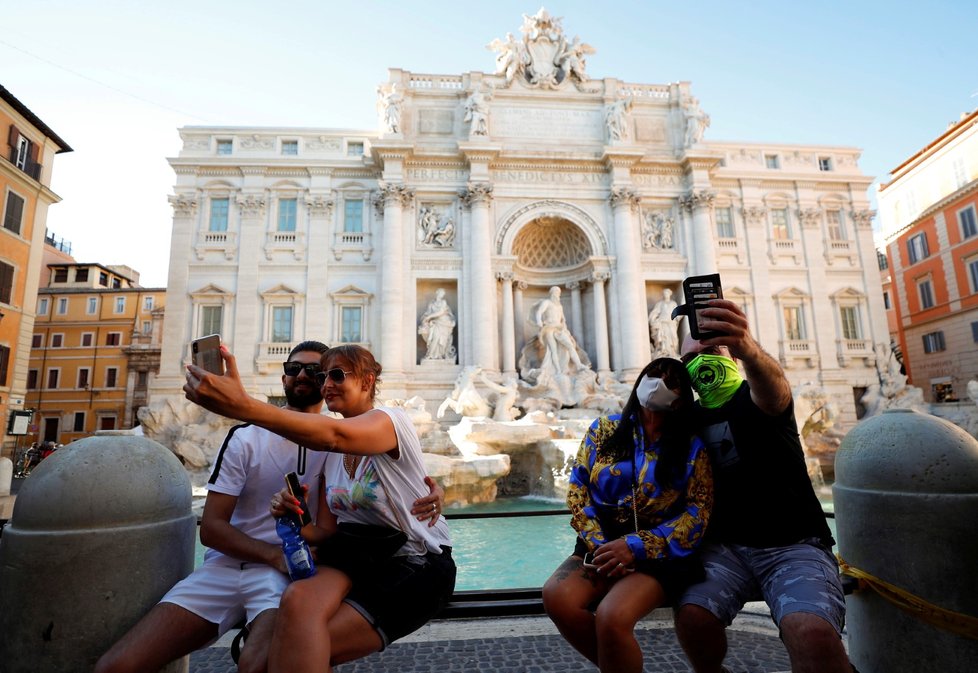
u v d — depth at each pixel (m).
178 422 25.97
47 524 3.20
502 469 18.89
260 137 34.12
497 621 5.60
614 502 3.78
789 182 36.88
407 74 34.41
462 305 31.75
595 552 3.47
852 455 3.91
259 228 32.78
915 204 39.50
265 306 32.09
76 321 49.38
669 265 33.78
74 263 52.03
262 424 2.58
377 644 3.18
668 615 5.88
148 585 3.34
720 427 3.71
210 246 32.31
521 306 34.19
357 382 3.62
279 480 3.77
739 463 3.61
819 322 35.06
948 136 36.00
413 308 31.66
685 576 3.41
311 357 4.07
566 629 3.38
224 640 5.32
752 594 3.56
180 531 3.59
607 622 3.08
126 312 49.53
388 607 3.22
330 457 3.78
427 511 3.57
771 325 34.62
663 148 35.38
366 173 34.00
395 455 3.43
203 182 33.03
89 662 3.15
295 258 32.72
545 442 20.92
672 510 3.61
